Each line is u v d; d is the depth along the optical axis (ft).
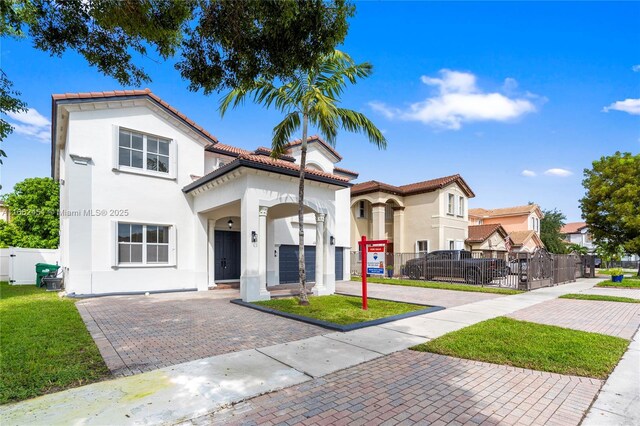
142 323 26.04
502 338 22.09
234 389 14.17
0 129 18.80
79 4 15.89
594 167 78.07
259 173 37.40
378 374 16.14
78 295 38.19
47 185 78.33
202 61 18.30
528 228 118.93
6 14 15.81
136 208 43.39
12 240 72.84
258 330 24.23
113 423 11.40
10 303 33.17
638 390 14.51
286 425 11.54
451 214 84.53
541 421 11.95
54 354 17.98
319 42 17.40
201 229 47.55
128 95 42.63
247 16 16.29
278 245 56.59
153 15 16.46
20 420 11.50
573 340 21.53
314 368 16.71
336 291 48.57
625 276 80.89
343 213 68.95
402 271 73.56
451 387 14.73
